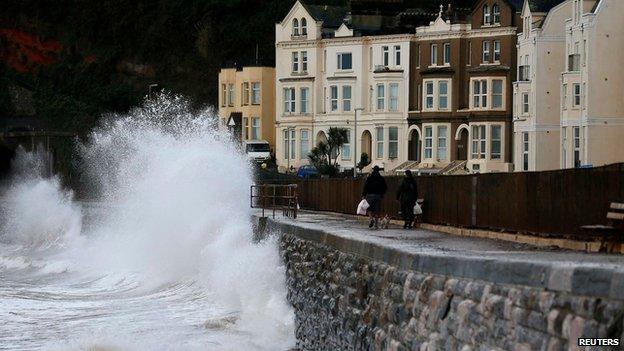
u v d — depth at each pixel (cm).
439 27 16838
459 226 6288
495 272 2864
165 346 5397
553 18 13875
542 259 3158
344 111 17900
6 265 10844
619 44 12206
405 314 3528
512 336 2705
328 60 18075
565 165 12794
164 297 7625
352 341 4269
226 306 6781
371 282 4094
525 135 14225
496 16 16238
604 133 12250
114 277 9038
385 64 17438
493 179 5762
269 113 19312
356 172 17150
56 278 9612
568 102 12681
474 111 16175
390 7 18112
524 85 14250
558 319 2503
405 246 4206
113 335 5728
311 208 10262
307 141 18338
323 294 5069
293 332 5738
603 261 3105
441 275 3266
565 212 4850
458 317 3041
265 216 8250
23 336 5988
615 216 4188
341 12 18738
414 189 6788
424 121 16900
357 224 7106
